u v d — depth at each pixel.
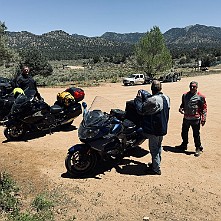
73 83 33.78
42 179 6.50
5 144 8.76
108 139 6.50
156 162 6.71
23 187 6.12
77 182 6.40
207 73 53.00
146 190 6.10
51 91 22.91
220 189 6.20
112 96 20.23
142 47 40.66
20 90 10.20
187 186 6.29
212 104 16.34
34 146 8.59
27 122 8.99
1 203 5.36
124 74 49.81
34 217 4.95
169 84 32.06
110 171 6.94
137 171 6.96
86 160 6.59
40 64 35.16
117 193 5.97
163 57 40.12
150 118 6.47
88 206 5.48
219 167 7.25
